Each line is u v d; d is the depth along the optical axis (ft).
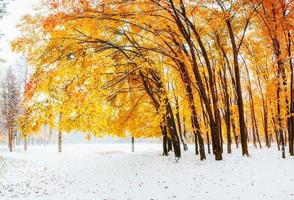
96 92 31.30
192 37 58.03
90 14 38.17
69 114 30.40
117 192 44.11
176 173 50.67
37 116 28.89
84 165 79.61
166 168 55.88
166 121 65.36
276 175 42.65
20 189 49.96
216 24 54.49
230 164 51.44
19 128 29.58
